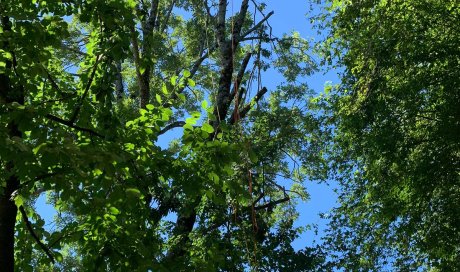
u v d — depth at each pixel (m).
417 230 15.79
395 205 15.45
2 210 7.61
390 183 15.59
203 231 12.88
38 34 7.51
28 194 7.29
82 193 7.38
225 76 15.45
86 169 7.28
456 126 14.60
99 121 8.35
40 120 7.10
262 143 15.73
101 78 8.44
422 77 14.86
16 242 8.72
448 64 15.00
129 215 8.35
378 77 15.23
